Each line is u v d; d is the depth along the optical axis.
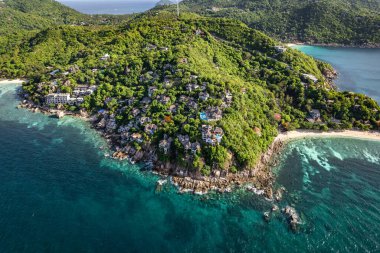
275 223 106.38
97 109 190.25
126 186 124.00
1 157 142.00
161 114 155.12
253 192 121.75
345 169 138.75
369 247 96.56
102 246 94.69
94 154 146.25
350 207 114.19
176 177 128.75
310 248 96.06
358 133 171.12
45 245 94.00
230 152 132.88
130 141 148.88
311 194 121.12
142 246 95.38
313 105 187.12
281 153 151.12
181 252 93.94
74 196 116.75
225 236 100.62
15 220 103.38
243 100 162.25
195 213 110.94
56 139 161.25
